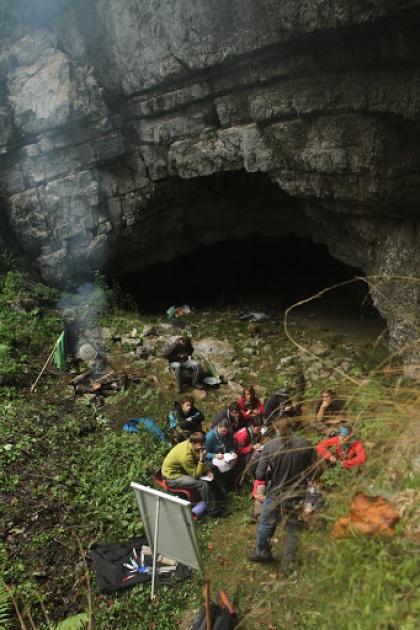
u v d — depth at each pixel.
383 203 10.05
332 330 13.11
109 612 6.37
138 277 15.27
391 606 3.14
